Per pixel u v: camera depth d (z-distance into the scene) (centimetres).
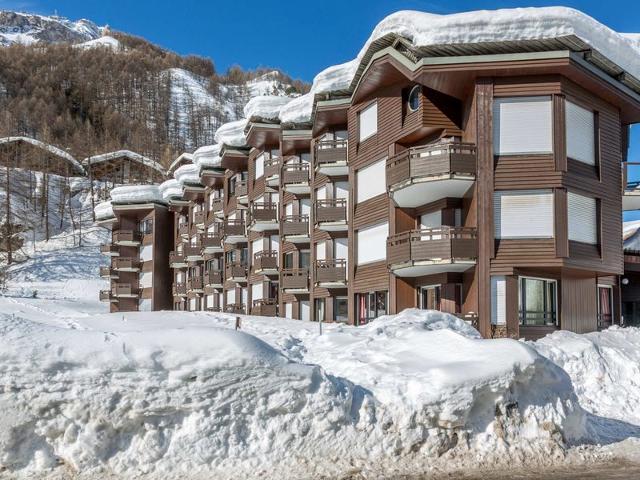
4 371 730
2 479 708
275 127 3569
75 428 740
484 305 2020
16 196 8969
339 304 3009
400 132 2350
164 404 758
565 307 2191
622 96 2245
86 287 6694
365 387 887
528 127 2047
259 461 771
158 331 814
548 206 2030
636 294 2961
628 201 2562
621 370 1495
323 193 3088
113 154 10162
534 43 1981
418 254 2123
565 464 859
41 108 13738
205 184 5041
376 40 2183
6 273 6662
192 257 5134
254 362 791
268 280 3869
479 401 884
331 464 789
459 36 1970
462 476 789
